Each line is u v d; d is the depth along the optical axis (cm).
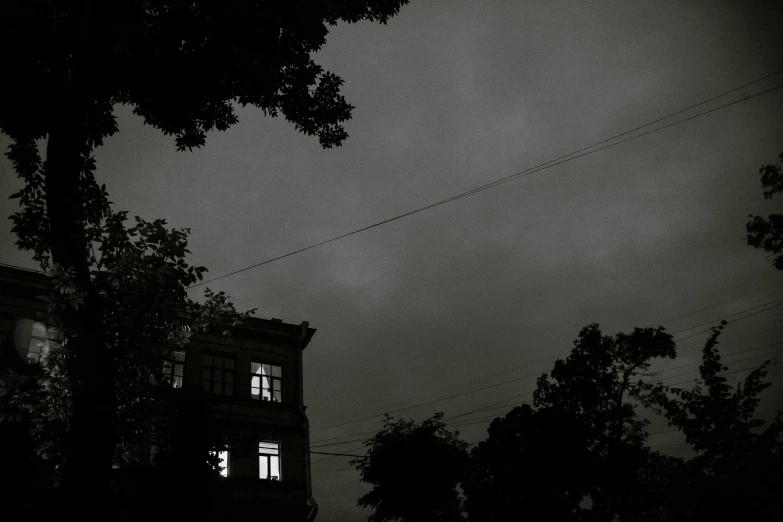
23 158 980
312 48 1148
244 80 1122
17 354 1891
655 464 1006
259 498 2236
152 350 1004
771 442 857
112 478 901
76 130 938
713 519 859
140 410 998
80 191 997
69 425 833
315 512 2281
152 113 1151
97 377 830
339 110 1234
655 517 1150
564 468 2311
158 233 1049
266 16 1046
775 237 1872
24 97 936
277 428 2444
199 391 1791
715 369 945
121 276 1008
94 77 966
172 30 1029
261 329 2641
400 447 2398
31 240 960
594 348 2627
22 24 917
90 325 860
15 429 1248
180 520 1589
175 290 1045
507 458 2398
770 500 826
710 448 895
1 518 1211
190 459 1645
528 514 2305
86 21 954
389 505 2327
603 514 2308
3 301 2033
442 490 2333
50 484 1253
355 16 1120
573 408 2566
